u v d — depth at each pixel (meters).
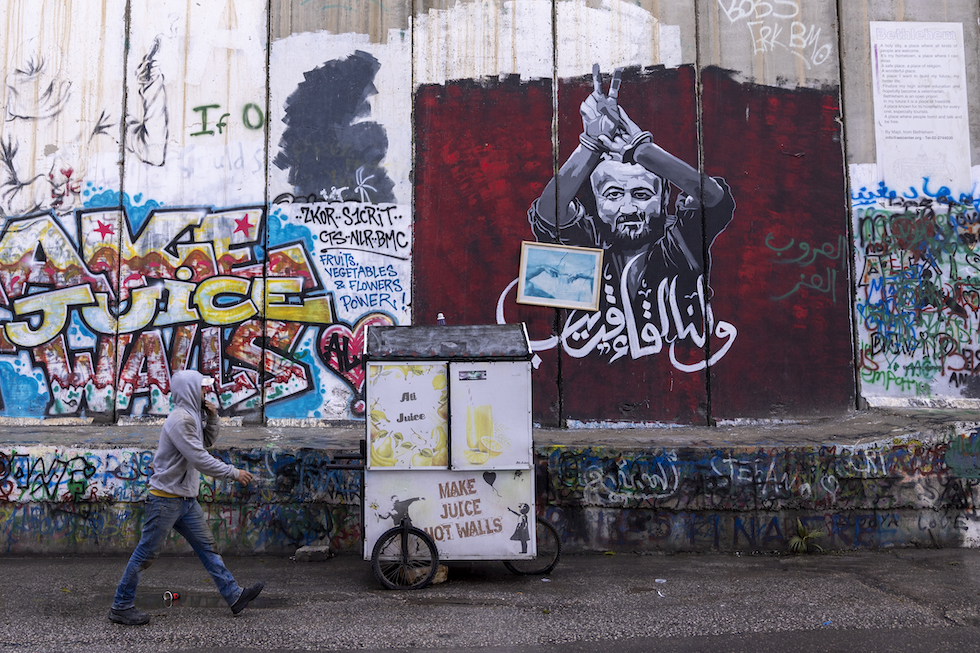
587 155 8.21
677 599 4.93
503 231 8.15
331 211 8.16
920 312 8.20
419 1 8.38
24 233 8.16
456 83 8.29
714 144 8.24
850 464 6.41
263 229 8.14
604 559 6.07
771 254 8.17
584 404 7.98
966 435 6.55
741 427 7.89
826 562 5.94
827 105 8.36
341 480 6.28
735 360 8.05
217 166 8.20
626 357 8.04
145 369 8.00
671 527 6.30
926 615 4.55
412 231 8.16
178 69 8.30
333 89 8.28
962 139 8.39
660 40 8.34
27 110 8.28
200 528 4.55
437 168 8.23
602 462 6.33
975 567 5.75
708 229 8.16
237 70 8.30
